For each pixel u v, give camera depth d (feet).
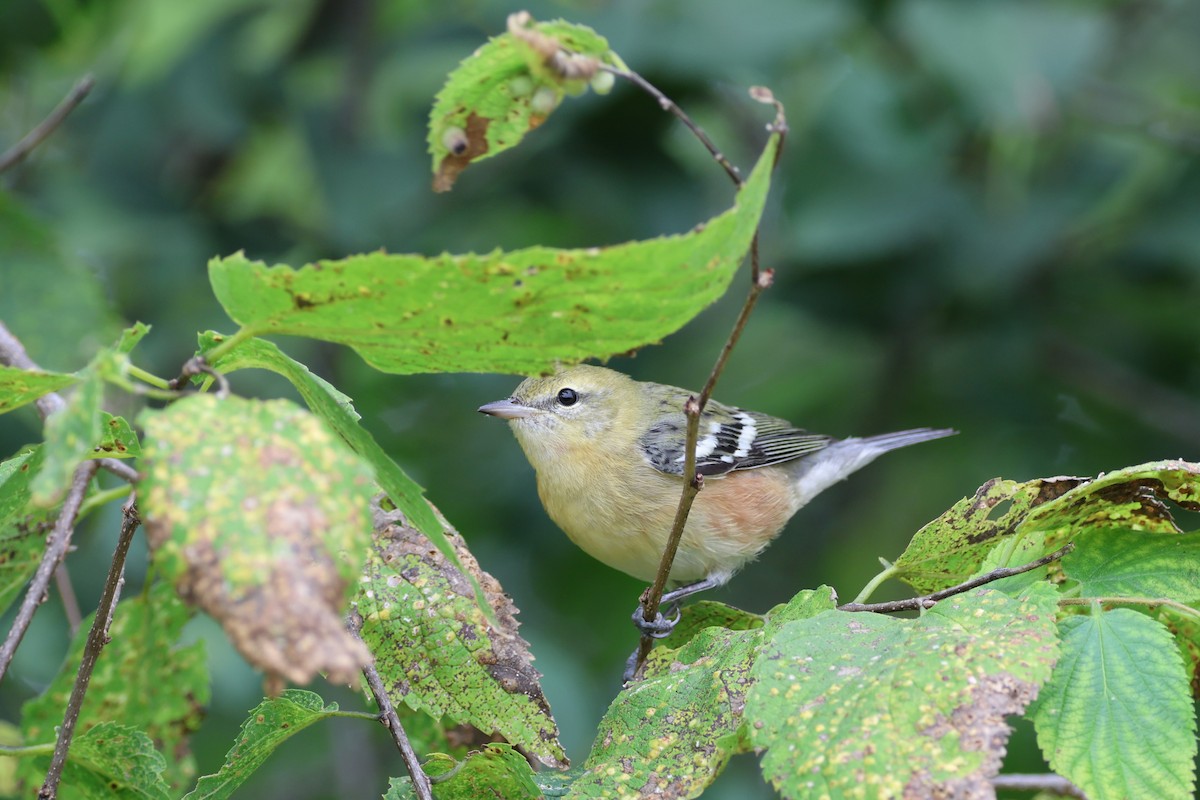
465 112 15.69
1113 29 45.62
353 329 13.93
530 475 44.37
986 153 42.09
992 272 40.01
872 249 40.14
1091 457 44.14
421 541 19.93
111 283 40.81
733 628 22.62
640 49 37.93
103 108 41.91
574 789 17.03
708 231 12.74
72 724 17.37
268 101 40.96
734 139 46.83
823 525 47.37
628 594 44.14
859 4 39.93
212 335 15.69
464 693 19.11
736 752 16.94
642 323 13.73
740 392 48.42
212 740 41.32
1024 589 16.66
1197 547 18.78
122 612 22.67
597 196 40.70
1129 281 42.75
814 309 43.19
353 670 11.18
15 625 16.69
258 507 11.52
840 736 14.76
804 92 43.47
